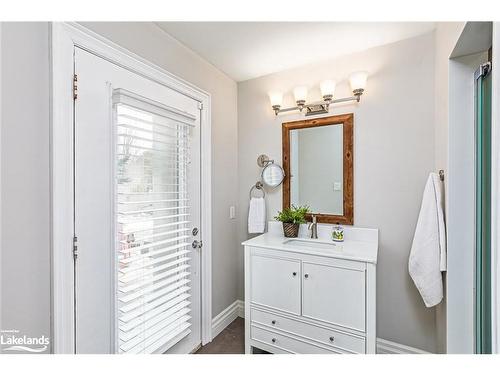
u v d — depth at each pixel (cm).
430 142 168
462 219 129
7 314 96
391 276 181
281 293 171
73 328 115
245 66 217
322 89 196
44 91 107
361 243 183
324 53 196
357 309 147
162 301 154
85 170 120
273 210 230
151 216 152
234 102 244
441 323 155
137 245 143
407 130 176
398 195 179
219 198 222
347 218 194
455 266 130
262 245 179
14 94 97
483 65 110
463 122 130
